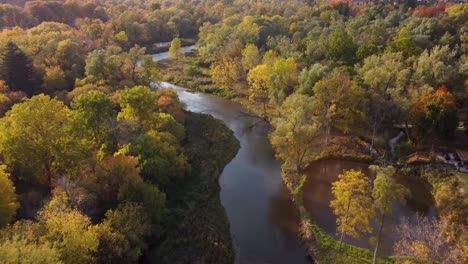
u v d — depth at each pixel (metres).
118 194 57.69
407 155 85.31
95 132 71.38
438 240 49.62
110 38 168.88
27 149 57.31
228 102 129.50
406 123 91.00
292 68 112.12
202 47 173.88
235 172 84.25
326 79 92.06
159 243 56.56
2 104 84.38
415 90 88.56
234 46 153.50
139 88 82.38
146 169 65.06
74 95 95.50
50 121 59.81
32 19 167.62
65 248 40.81
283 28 186.38
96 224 51.22
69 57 117.19
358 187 53.84
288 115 82.31
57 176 63.00
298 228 65.62
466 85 90.31
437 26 134.88
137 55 125.38
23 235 40.25
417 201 72.31
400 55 101.62
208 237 58.50
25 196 57.12
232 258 57.59
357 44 133.12
